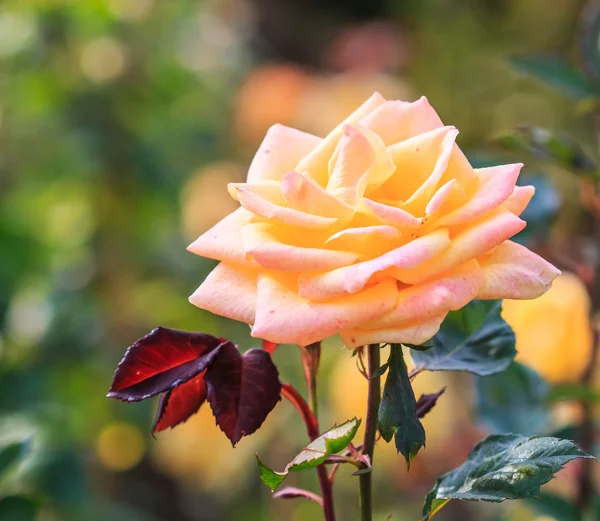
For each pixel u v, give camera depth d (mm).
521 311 800
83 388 1274
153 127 1384
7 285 1092
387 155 520
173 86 1399
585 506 718
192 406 549
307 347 547
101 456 1341
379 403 532
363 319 497
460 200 516
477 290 504
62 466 989
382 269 494
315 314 499
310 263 501
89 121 1316
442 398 1122
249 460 1290
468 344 582
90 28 1314
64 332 1233
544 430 722
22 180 1325
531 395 698
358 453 535
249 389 527
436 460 1155
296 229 518
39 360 1166
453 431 1143
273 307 503
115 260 1409
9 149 1307
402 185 531
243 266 522
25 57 1279
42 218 1372
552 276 512
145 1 1383
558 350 783
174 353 531
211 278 521
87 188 1368
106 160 1332
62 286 1305
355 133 516
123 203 1385
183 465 1308
